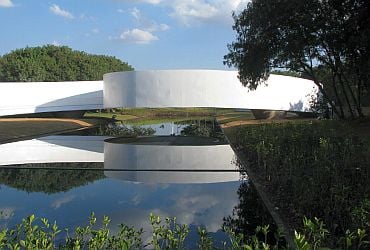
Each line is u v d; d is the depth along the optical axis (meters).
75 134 32.72
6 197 11.02
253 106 39.78
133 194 11.32
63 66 82.44
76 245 3.71
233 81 39.00
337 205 6.62
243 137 20.22
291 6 22.78
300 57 26.70
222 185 12.32
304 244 2.77
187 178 13.55
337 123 24.75
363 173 8.92
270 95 40.78
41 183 13.02
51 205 10.12
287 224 7.45
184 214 9.11
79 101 47.69
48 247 3.49
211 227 7.95
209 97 38.84
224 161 17.22
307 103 43.50
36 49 86.31
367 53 21.30
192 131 34.31
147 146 23.50
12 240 3.75
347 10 22.33
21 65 75.25
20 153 21.06
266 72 28.66
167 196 11.02
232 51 27.53
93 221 4.36
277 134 16.78
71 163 17.34
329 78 40.25
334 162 9.39
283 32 24.67
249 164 14.66
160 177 13.84
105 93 43.66
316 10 22.84
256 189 11.02
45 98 46.03
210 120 48.00
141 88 39.78
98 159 18.59
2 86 43.56
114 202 10.38
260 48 25.64
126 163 17.19
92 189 12.01
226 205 9.86
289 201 8.73
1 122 37.38
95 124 44.38
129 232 4.21
